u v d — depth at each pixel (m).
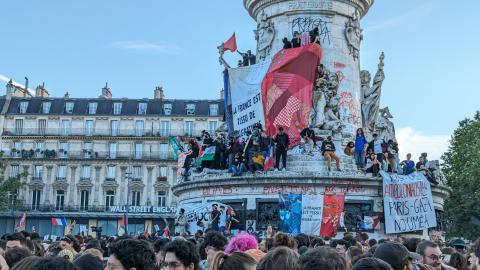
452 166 56.34
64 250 10.82
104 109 86.00
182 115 85.44
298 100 27.89
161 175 83.31
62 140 84.94
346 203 26.34
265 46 30.98
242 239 8.84
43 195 83.06
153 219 79.94
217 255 6.51
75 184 83.25
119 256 6.05
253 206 26.50
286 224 25.83
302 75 28.17
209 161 28.94
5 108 85.88
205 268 9.57
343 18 31.14
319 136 28.36
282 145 26.47
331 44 30.44
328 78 29.48
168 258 7.23
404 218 26.16
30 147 85.12
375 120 31.98
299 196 26.00
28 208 82.31
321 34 30.41
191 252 7.27
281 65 28.23
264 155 26.73
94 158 83.56
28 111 85.94
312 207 25.94
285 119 27.72
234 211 26.83
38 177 83.56
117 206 81.56
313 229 25.75
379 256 6.98
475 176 50.34
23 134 85.06
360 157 27.47
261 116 28.56
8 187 72.25
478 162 50.69
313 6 30.62
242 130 28.98
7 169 83.81
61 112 85.75
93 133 84.94
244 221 26.50
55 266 4.40
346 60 30.64
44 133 85.00
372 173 26.91
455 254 9.89
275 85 28.16
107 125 85.31
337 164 26.81
